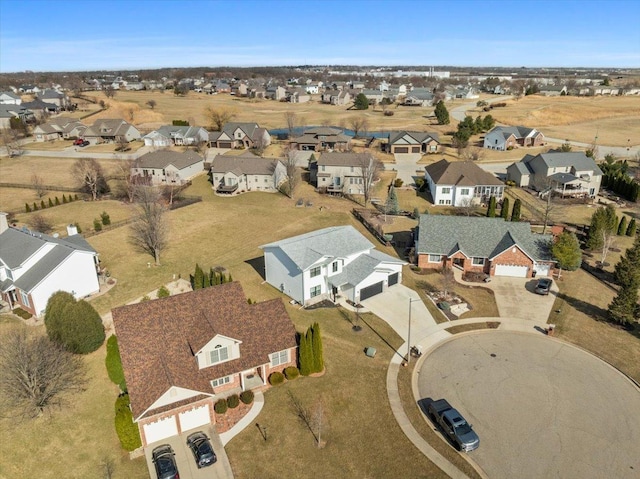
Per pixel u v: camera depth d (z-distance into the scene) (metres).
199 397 31.62
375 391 35.41
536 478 28.05
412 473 28.41
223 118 146.00
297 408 33.62
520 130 125.25
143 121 158.88
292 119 139.25
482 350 40.53
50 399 34.06
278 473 28.53
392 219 72.88
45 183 91.06
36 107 160.12
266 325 37.31
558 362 38.94
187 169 95.38
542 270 53.44
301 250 47.97
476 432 31.55
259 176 88.81
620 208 78.44
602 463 29.08
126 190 84.75
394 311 46.53
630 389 35.78
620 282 48.44
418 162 108.00
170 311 35.34
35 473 28.73
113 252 58.12
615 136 134.50
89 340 38.78
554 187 83.00
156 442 31.11
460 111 177.75
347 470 28.67
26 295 43.91
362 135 137.88
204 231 66.94
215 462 29.25
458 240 55.03
